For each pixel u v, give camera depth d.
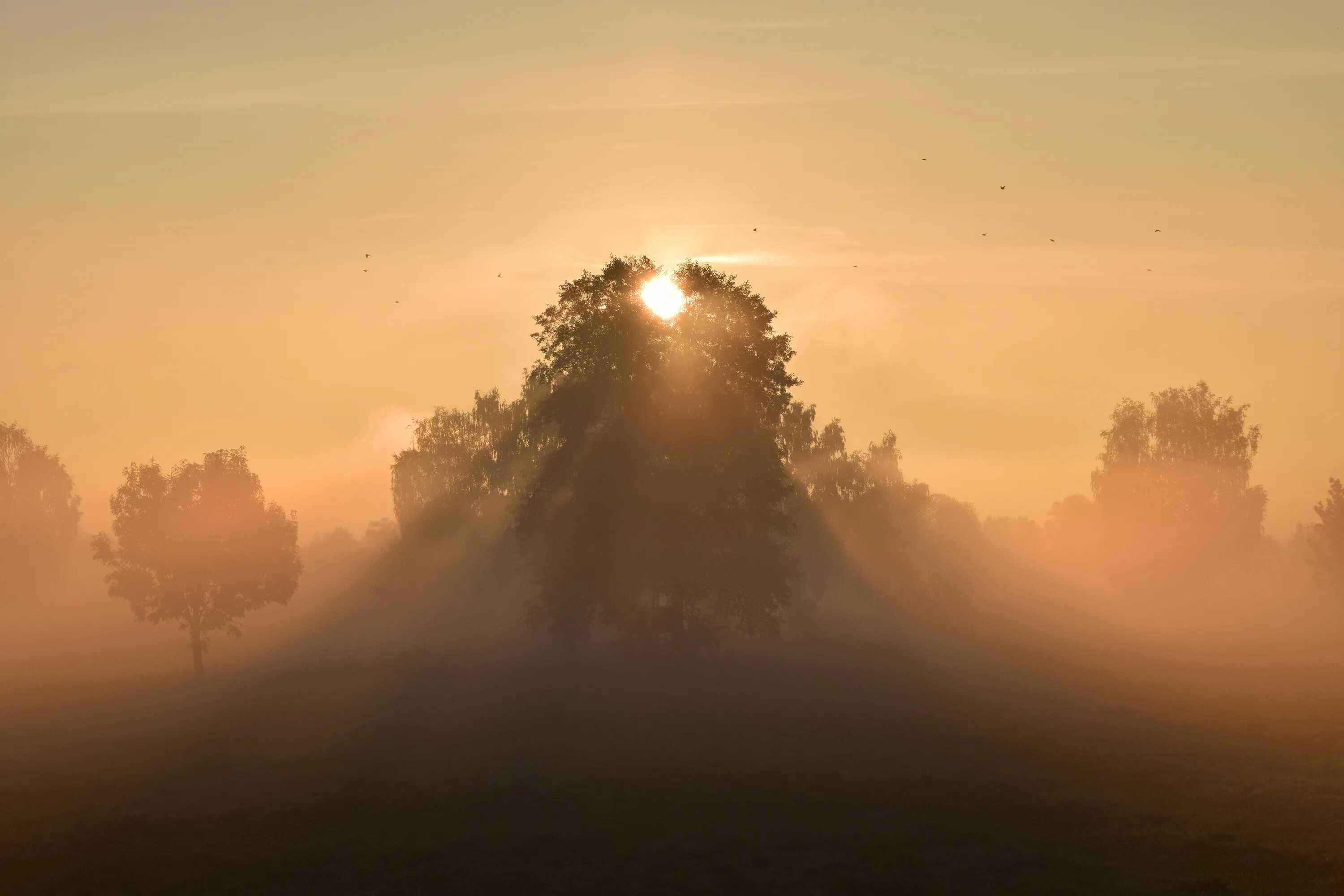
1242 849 30.67
